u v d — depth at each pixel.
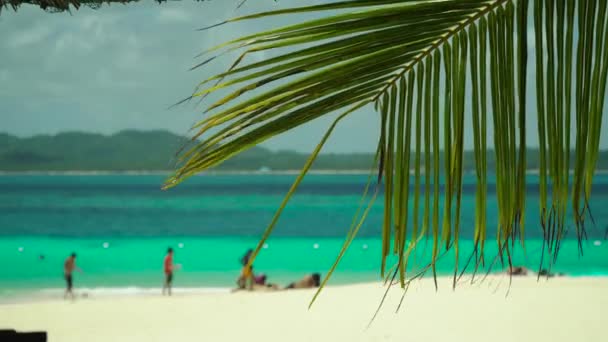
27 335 4.94
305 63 0.96
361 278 29.02
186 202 92.50
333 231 56.28
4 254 39.31
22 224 65.69
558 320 11.80
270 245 43.25
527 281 16.33
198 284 27.50
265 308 14.23
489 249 34.25
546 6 1.04
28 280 29.00
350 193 106.88
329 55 0.97
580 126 1.06
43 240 49.09
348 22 0.97
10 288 26.83
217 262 34.88
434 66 1.04
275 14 0.94
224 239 49.62
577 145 1.06
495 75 1.04
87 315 14.73
